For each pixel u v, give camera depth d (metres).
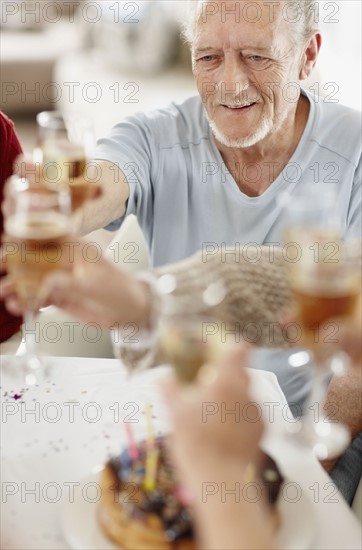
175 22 5.45
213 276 1.20
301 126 1.89
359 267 1.13
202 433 0.77
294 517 1.05
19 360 1.48
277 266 1.23
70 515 1.04
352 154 1.88
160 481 1.03
